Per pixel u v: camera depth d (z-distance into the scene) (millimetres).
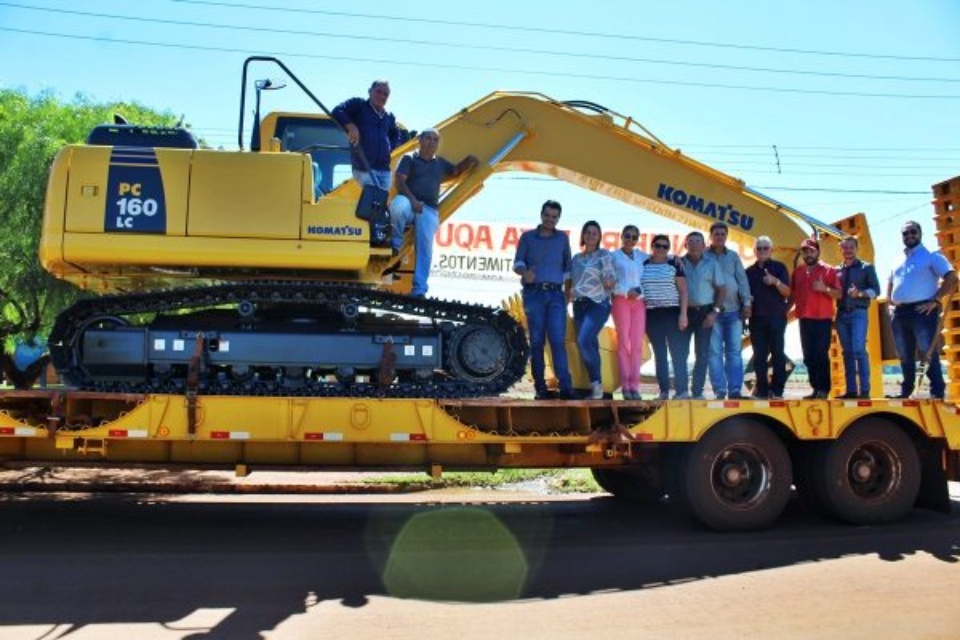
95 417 6625
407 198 7480
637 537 7121
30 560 5918
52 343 6723
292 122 9070
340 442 6730
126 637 4426
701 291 8008
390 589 5441
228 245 6578
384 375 6836
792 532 7297
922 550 6637
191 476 10570
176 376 7008
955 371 8672
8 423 6332
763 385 8367
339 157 9070
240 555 6219
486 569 5984
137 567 5801
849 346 8273
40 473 10570
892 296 8492
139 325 7062
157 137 7039
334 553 6371
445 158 8477
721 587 5570
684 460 7316
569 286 7984
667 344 8086
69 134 11203
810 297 8266
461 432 6746
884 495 7629
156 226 6539
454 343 7121
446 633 4609
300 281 7145
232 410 6461
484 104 8641
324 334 6984
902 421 7926
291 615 4859
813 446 7715
